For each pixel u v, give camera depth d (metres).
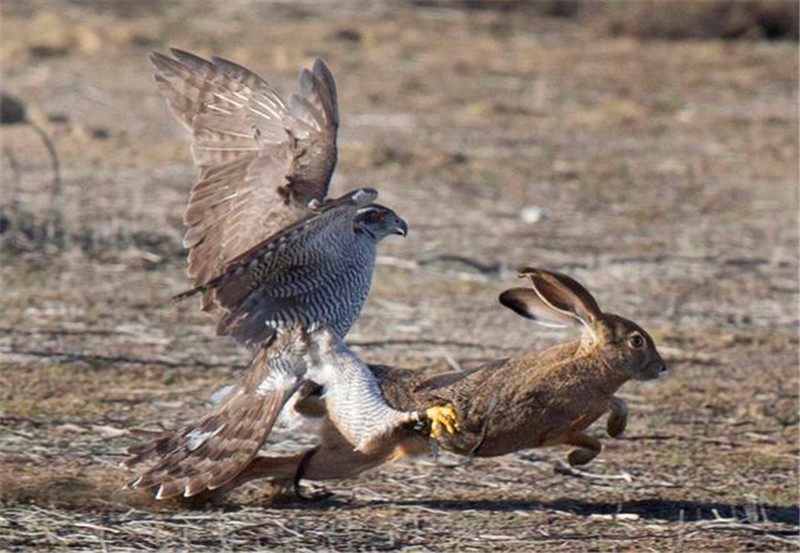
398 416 9.48
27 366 13.31
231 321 9.32
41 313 15.03
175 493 9.42
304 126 9.77
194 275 9.77
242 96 9.88
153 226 18.58
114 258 17.16
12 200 19.34
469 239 18.88
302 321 9.44
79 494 10.24
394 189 21.42
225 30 34.97
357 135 25.19
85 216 18.88
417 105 28.17
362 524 9.99
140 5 37.47
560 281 10.09
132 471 10.31
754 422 12.71
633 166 23.78
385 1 39.41
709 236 19.56
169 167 22.03
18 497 10.17
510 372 9.94
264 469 9.96
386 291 16.56
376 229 9.80
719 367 14.33
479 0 39.66
